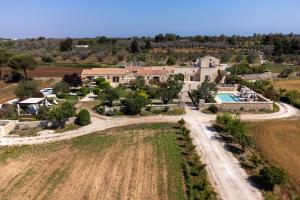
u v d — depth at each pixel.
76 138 46.09
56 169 36.06
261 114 57.22
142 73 89.88
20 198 30.08
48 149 42.22
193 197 29.22
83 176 34.09
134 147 41.94
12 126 50.44
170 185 31.72
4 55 93.06
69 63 131.88
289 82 92.81
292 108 61.88
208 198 28.75
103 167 36.16
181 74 89.81
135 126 50.88
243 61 135.38
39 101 59.16
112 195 30.09
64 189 31.48
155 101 65.38
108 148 41.84
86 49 177.00
